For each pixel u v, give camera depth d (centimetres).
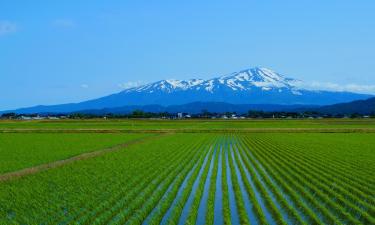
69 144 5778
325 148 5266
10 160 3934
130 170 3281
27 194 2353
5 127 11319
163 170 3291
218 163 3812
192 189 2552
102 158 4109
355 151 4872
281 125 13038
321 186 2570
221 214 1973
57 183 2695
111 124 13812
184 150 4966
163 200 2230
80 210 1998
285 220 1862
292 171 3241
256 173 3191
